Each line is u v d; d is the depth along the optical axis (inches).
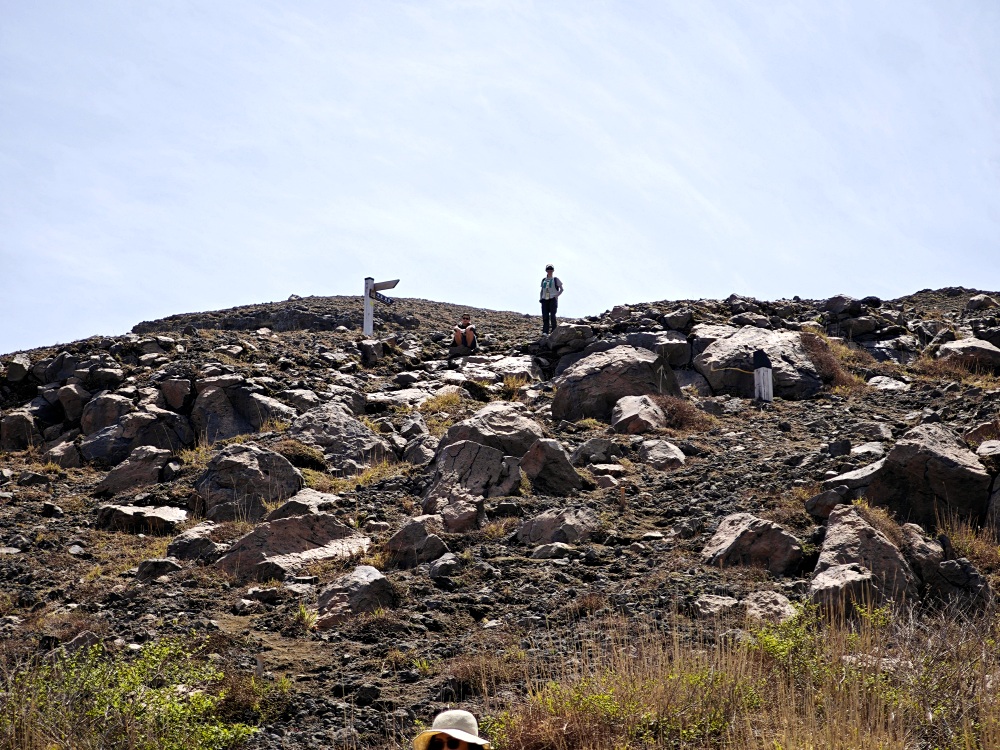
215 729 249.1
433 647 327.0
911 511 402.9
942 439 422.3
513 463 499.2
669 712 245.8
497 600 371.2
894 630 293.3
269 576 412.2
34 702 254.5
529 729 243.8
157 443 635.5
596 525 436.5
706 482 494.9
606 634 318.3
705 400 702.5
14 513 518.0
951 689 247.0
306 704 285.7
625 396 671.1
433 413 690.2
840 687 247.8
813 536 389.7
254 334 947.3
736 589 350.0
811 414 662.5
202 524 481.7
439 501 478.0
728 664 267.6
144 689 260.5
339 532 446.9
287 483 515.2
